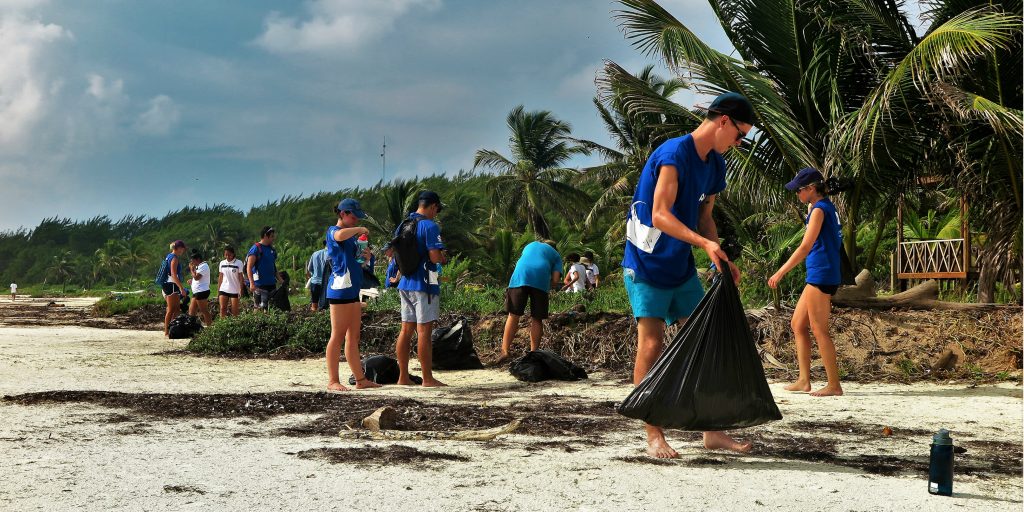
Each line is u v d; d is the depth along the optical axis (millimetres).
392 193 54062
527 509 2867
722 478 3387
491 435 4352
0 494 3027
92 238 145875
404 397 6289
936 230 18219
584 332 9711
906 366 7695
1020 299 10664
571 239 40688
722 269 3666
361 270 7172
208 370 8477
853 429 4711
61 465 3562
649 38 11094
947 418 5172
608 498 3033
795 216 11734
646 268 3994
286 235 107688
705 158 4012
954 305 8445
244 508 2854
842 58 11109
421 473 3432
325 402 5801
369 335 10906
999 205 10672
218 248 115500
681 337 3688
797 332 6668
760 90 10836
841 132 10328
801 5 10859
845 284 9672
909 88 10289
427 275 7246
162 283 13992
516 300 9094
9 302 40656
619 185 37500
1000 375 7293
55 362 9008
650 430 3904
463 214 64938
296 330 10891
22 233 149250
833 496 3098
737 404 3623
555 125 52906
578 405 5777
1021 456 3934
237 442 4176
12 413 5133
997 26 8945
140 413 5184
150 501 2938
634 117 12008
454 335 8875
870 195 11516
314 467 3539
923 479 3418
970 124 10289
